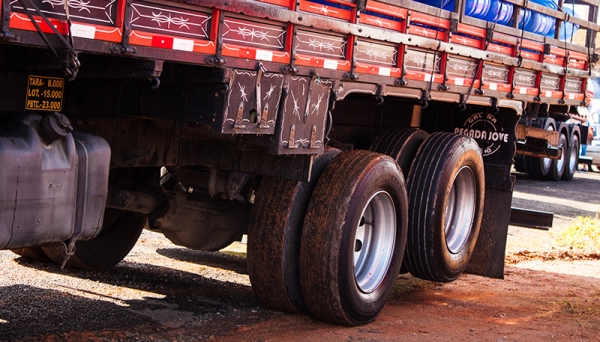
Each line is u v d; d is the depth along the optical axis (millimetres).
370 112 6785
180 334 4699
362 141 6758
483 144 7434
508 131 7320
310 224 5004
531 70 7430
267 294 5242
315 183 5180
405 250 6312
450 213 6918
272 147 4453
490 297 6766
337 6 4746
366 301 5305
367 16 5047
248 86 4129
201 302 5555
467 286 7188
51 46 3129
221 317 5172
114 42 3367
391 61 5406
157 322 4906
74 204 3732
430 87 5855
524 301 6676
